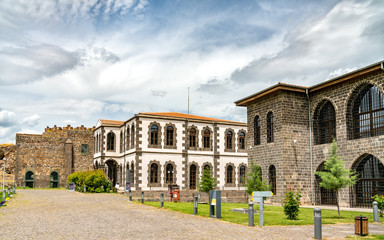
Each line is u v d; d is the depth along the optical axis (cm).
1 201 2772
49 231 1395
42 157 5744
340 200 2500
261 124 2988
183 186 4103
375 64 2194
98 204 2545
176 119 4175
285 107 2745
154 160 3984
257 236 1272
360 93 2452
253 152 3067
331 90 2619
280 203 2670
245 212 1997
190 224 1561
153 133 4050
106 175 4681
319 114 2802
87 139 5953
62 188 5503
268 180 2842
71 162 5772
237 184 4456
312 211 2153
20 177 5591
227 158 4438
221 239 1216
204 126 4359
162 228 1452
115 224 1567
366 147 2305
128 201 2816
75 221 1669
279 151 2730
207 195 3984
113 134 4769
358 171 2469
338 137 2522
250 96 3045
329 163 1888
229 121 4638
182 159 4147
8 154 6506
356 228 1326
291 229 1439
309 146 2789
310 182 2747
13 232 1386
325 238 1253
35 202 2759
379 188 2339
